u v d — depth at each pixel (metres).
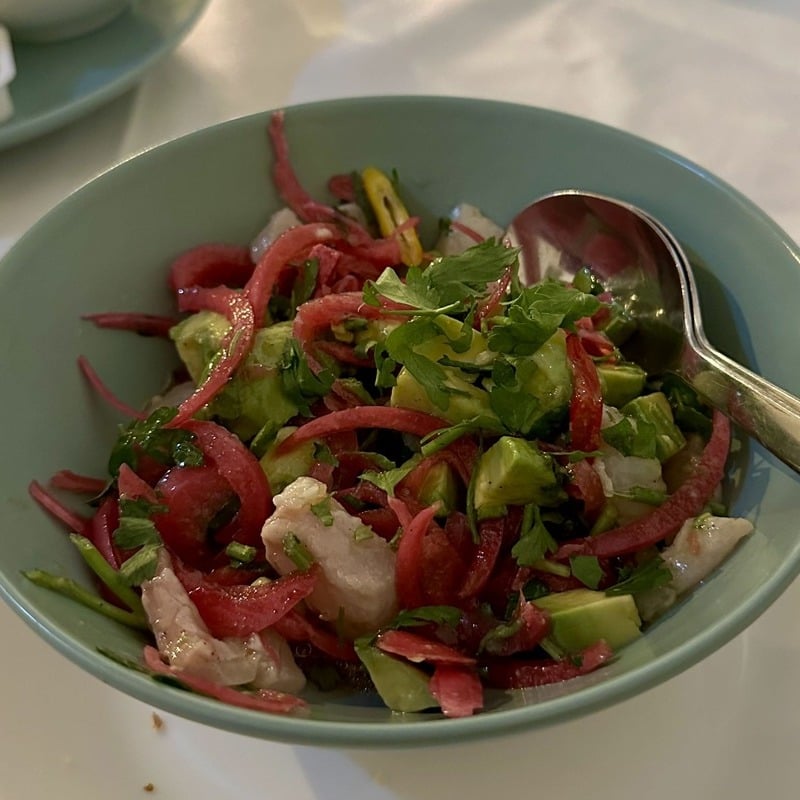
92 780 0.29
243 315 0.35
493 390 0.31
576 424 0.32
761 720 0.30
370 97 0.38
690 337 0.34
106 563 0.30
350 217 0.38
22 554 0.29
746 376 0.32
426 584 0.31
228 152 0.37
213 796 0.29
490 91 0.47
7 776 0.29
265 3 0.51
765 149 0.44
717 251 0.35
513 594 0.31
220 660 0.28
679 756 0.29
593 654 0.29
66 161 0.43
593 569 0.30
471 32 0.50
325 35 0.50
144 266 0.36
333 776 0.29
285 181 0.38
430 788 0.29
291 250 0.36
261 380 0.34
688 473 0.33
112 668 0.26
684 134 0.45
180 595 0.30
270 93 0.47
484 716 0.25
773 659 0.31
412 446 0.33
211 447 0.33
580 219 0.37
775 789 0.29
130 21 0.48
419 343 0.32
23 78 0.45
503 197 0.39
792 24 0.49
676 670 0.26
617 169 0.37
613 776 0.29
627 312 0.36
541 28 0.50
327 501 0.31
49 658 0.30
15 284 0.32
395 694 0.29
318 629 0.31
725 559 0.30
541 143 0.38
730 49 0.48
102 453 0.34
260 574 0.32
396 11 0.51
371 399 0.34
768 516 0.30
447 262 0.33
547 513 0.32
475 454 0.32
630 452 0.32
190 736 0.29
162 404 0.35
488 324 0.33
